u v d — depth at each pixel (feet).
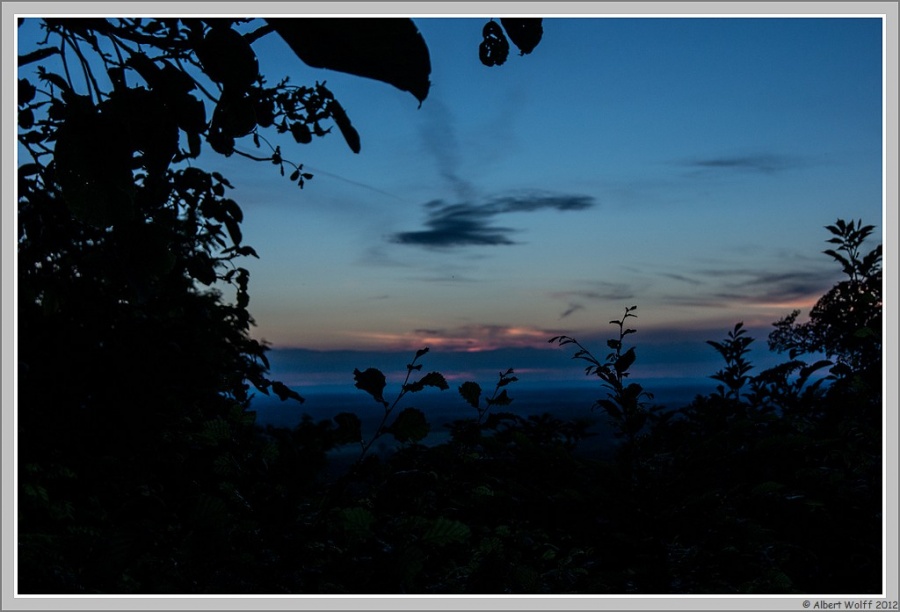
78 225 8.12
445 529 6.83
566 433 11.84
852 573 7.50
